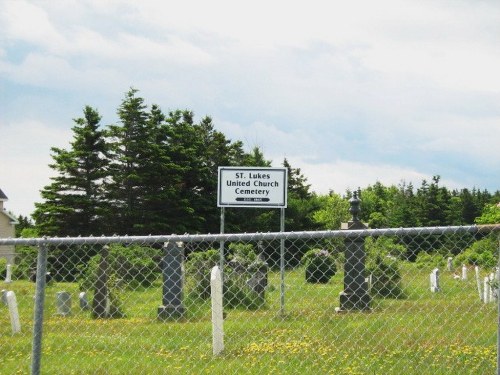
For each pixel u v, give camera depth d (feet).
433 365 27.37
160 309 45.03
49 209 152.15
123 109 162.81
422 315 35.27
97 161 157.69
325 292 47.93
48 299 46.09
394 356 28.91
